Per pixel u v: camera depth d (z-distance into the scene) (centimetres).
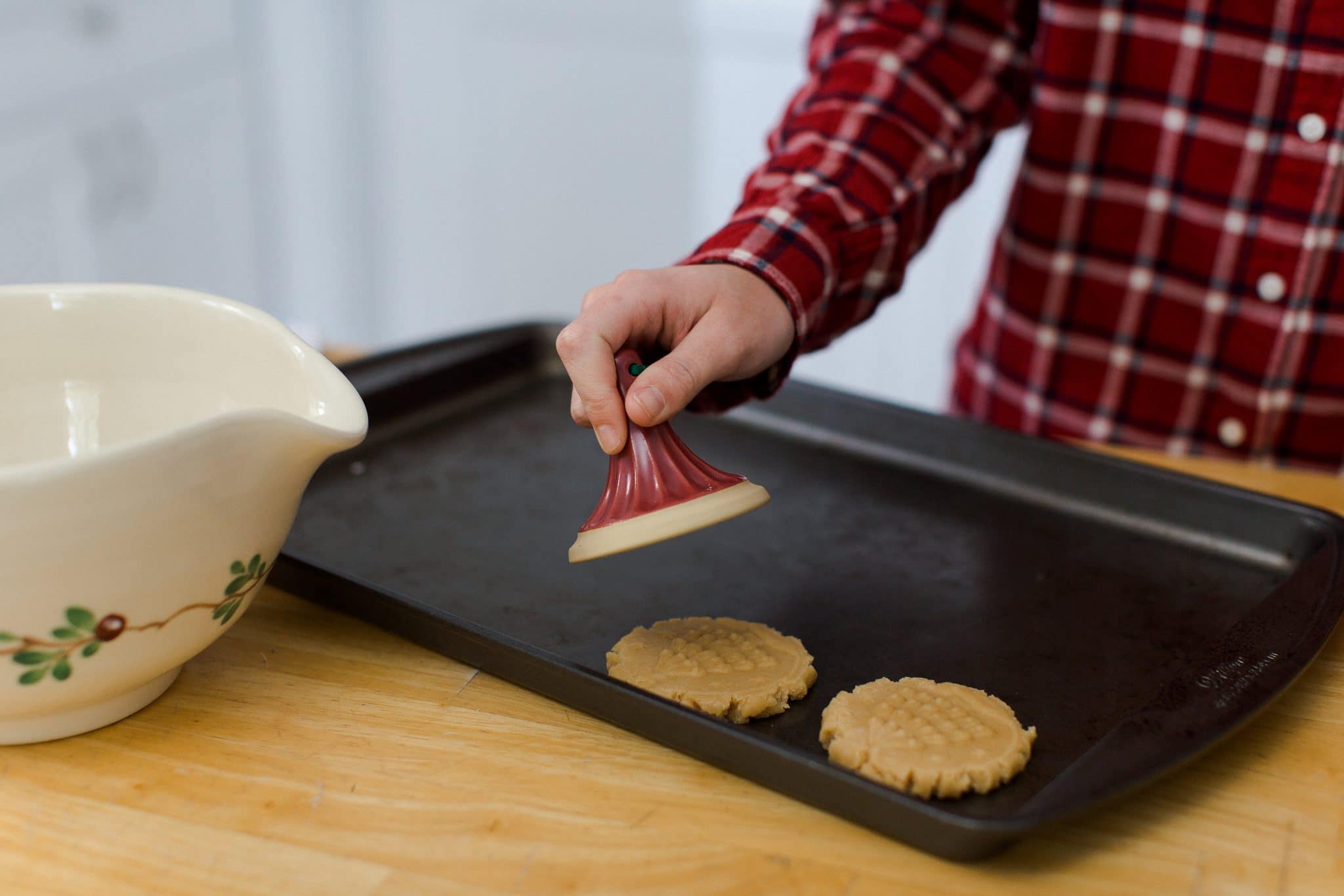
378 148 193
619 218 190
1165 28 76
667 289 54
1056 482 67
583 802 43
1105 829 42
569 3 176
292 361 47
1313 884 39
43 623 39
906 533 64
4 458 49
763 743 41
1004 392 94
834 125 72
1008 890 39
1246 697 45
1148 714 44
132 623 41
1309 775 45
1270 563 61
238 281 187
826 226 65
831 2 84
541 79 183
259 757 44
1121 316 86
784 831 41
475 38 182
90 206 151
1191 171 79
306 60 186
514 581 58
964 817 38
